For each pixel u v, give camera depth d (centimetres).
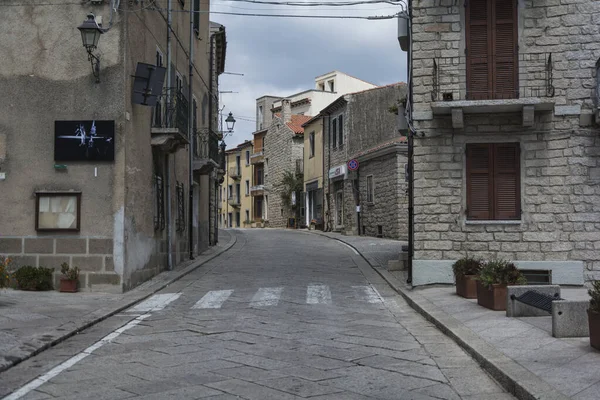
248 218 6175
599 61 1327
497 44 1390
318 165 4228
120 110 1341
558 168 1364
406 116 1462
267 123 6269
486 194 1388
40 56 1351
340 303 1208
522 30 1384
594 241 1344
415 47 1418
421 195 1402
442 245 1390
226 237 3369
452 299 1180
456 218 1390
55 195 1334
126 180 1349
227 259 2162
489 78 1386
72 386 607
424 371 673
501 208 1382
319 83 6344
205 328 941
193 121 2177
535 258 1361
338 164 3800
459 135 1398
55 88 1345
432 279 1382
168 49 1745
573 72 1362
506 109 1355
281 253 2377
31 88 1348
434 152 1403
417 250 1395
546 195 1366
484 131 1390
